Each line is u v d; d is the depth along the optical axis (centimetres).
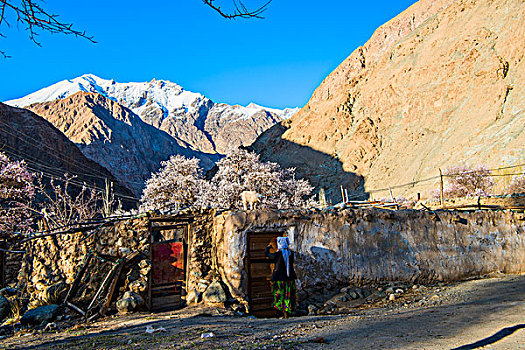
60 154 7331
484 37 7431
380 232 1049
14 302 855
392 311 681
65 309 840
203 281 952
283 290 758
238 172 3422
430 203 1549
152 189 3447
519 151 4581
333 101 10338
